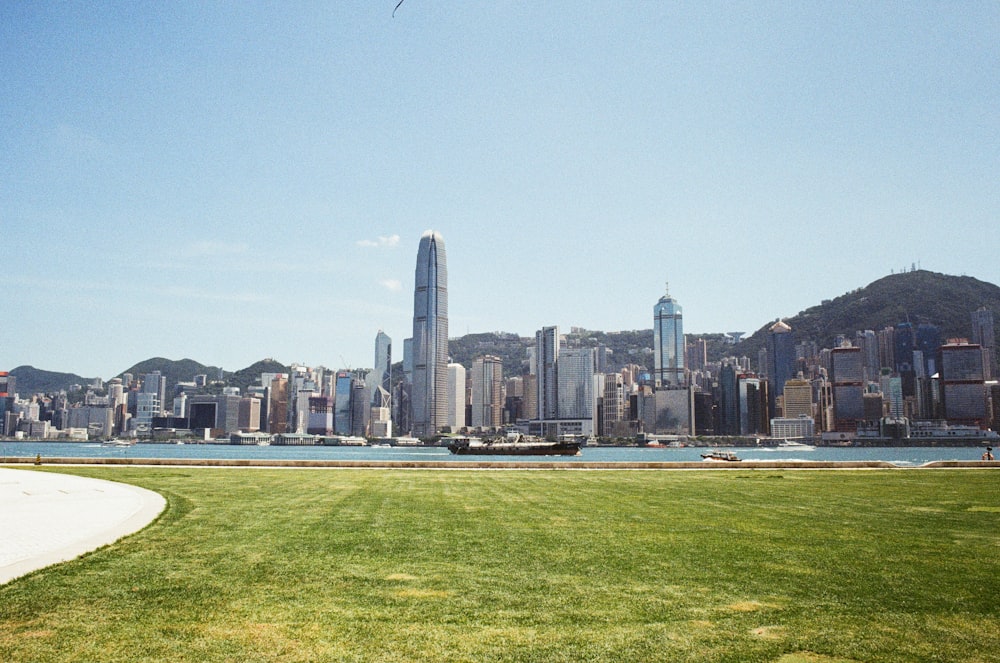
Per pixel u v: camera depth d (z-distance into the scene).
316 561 16.03
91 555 16.56
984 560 16.47
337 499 29.11
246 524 21.62
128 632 10.84
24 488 32.72
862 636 11.00
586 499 29.64
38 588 13.38
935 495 31.73
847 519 23.42
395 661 9.77
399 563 15.90
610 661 9.88
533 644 10.51
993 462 57.69
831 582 14.33
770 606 12.59
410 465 56.91
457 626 11.30
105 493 30.58
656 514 24.59
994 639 10.88
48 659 9.67
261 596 12.95
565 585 13.97
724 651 10.31
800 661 9.95
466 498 29.83
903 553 17.33
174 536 19.30
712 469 54.62
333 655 9.96
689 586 13.96
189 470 48.28
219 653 9.97
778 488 35.44
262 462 57.25
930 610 12.38
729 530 20.86
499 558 16.52
